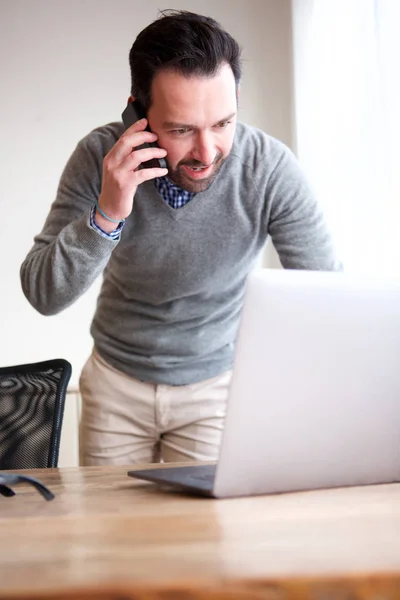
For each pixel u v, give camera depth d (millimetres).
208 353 1965
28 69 3934
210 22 1567
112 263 1929
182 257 1861
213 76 1525
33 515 880
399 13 2666
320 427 986
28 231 3914
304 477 997
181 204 1844
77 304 3855
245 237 1871
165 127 1575
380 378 1009
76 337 3857
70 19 3945
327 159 3305
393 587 557
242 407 940
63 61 3941
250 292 923
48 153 3930
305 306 950
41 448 1671
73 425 3375
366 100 2934
